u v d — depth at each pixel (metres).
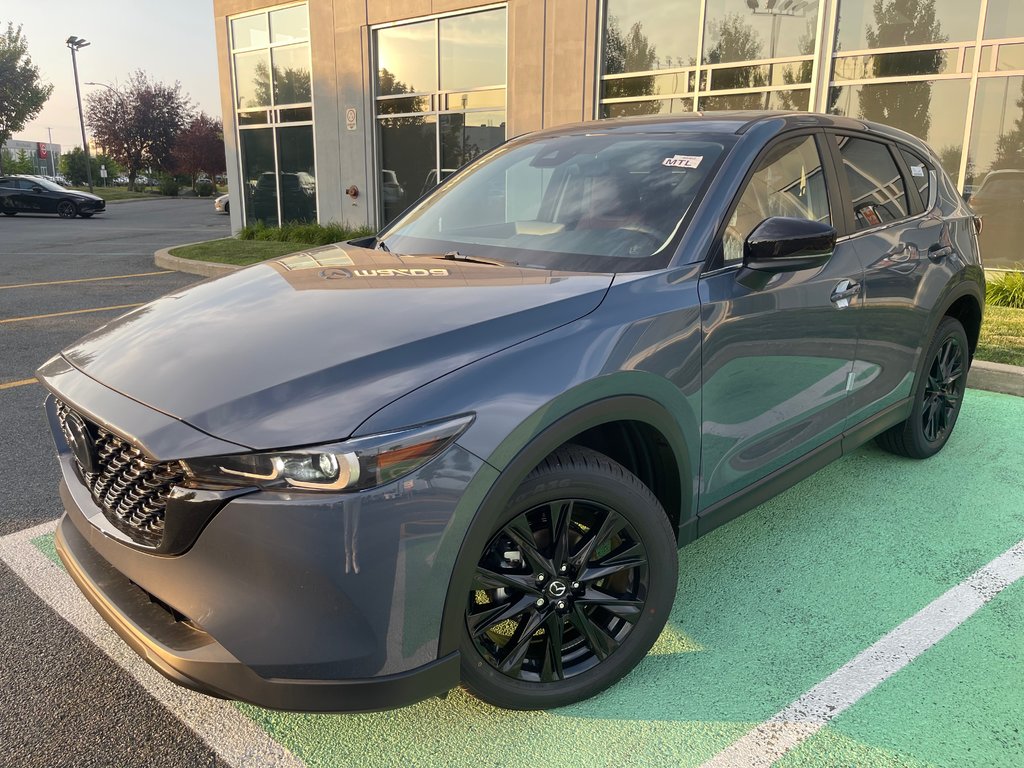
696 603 2.92
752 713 2.33
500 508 1.96
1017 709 2.34
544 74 12.73
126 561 2.01
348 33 15.48
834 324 3.05
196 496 1.80
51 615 2.85
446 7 13.73
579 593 2.29
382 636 1.84
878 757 2.15
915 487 3.94
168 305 2.61
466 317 2.16
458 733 2.25
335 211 16.88
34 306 9.14
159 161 64.06
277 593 1.80
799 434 3.03
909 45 9.58
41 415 5.08
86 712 2.35
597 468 2.20
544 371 2.06
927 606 2.89
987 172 9.26
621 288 2.39
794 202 3.04
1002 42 8.86
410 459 1.81
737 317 2.59
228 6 17.84
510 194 3.30
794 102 10.55
